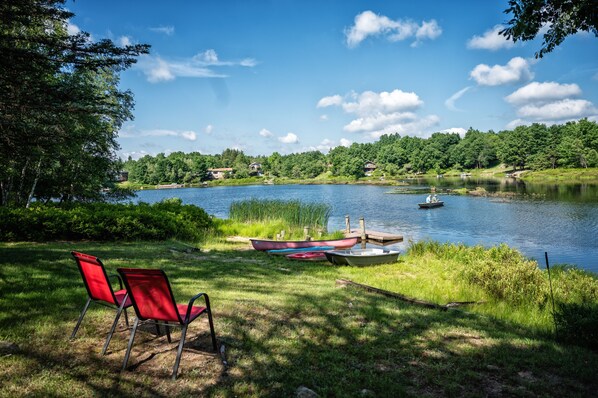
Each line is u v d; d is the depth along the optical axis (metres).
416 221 34.06
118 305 4.84
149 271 4.13
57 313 5.98
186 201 67.00
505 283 10.12
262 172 190.75
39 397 3.73
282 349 5.24
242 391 4.07
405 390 4.27
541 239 24.34
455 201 49.91
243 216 27.59
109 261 10.53
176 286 8.35
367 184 112.00
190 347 5.11
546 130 119.81
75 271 9.00
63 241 14.58
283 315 6.72
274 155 194.75
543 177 88.81
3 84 9.04
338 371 4.64
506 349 5.69
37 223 14.16
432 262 15.27
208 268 11.07
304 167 169.00
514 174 105.62
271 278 10.41
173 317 4.35
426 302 8.50
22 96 9.16
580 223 29.61
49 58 9.57
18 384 3.91
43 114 10.05
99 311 6.23
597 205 39.50
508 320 8.12
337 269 13.54
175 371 4.25
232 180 155.88
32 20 10.34
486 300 9.78
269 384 4.25
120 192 28.20
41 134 9.95
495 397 4.23
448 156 148.00
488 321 7.57
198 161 154.12
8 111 9.20
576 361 5.41
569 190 58.31
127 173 145.50
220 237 21.22
